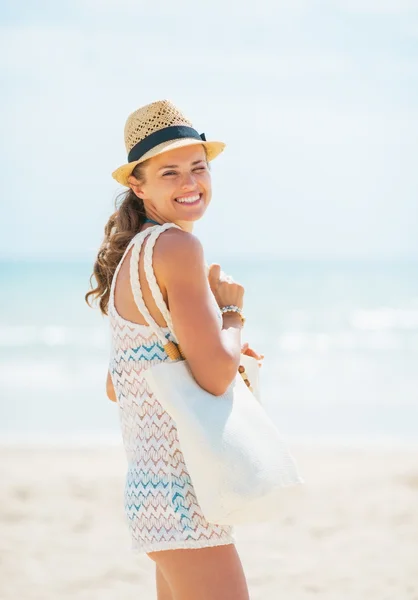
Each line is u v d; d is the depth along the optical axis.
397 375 18.14
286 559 5.34
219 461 2.48
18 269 73.88
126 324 2.73
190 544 2.56
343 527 6.11
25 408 14.14
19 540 5.84
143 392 2.69
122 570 5.16
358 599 4.54
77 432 11.81
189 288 2.60
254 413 2.63
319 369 19.53
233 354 2.61
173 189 2.80
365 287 50.88
